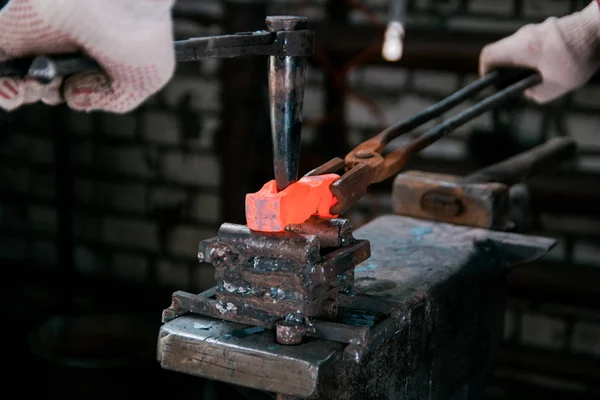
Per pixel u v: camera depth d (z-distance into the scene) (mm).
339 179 999
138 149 3182
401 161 1160
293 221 922
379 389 998
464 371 1257
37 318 3240
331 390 879
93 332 2885
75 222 3369
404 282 1117
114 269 3348
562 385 2717
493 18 2615
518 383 2766
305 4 2779
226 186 2928
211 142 3055
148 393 2527
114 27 687
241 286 923
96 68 722
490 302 1307
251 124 2852
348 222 947
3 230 3498
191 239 3182
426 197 1419
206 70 2988
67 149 3289
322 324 888
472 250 1280
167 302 3232
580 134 2590
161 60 724
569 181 2496
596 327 2670
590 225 2621
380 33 2650
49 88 752
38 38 697
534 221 2672
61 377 2449
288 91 914
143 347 2814
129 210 3258
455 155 2715
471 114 1316
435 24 2684
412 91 2746
